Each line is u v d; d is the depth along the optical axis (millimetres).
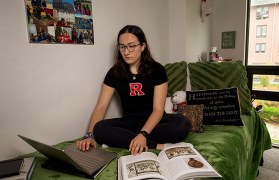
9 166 990
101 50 1600
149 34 2029
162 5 2145
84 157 1104
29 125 1238
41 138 1300
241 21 2373
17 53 1157
